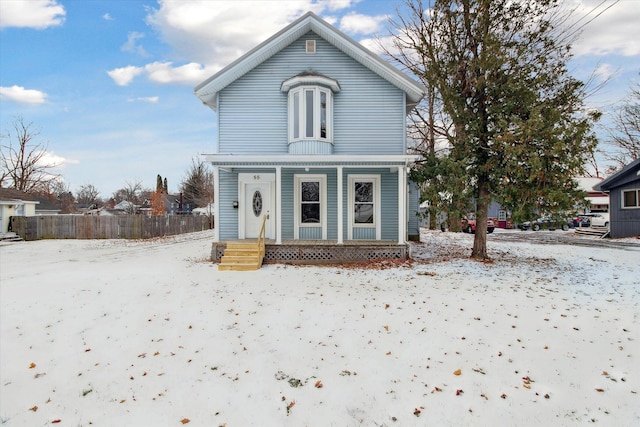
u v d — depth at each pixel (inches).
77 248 674.2
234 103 477.4
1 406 145.9
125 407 143.1
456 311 233.6
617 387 144.5
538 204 355.6
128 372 168.9
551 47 395.5
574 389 144.2
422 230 1023.6
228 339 199.2
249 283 314.3
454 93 403.2
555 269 370.6
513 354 173.9
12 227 843.4
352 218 478.0
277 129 475.2
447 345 184.9
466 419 128.5
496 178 376.5
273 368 167.9
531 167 345.7
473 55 408.8
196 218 1226.6
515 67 389.4
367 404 139.2
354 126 474.9
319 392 148.0
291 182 476.7
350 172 477.4
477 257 438.9
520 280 320.5
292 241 450.9
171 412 138.7
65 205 2311.8
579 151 336.8
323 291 285.9
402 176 424.5
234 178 479.5
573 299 258.7
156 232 948.0
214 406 141.6
